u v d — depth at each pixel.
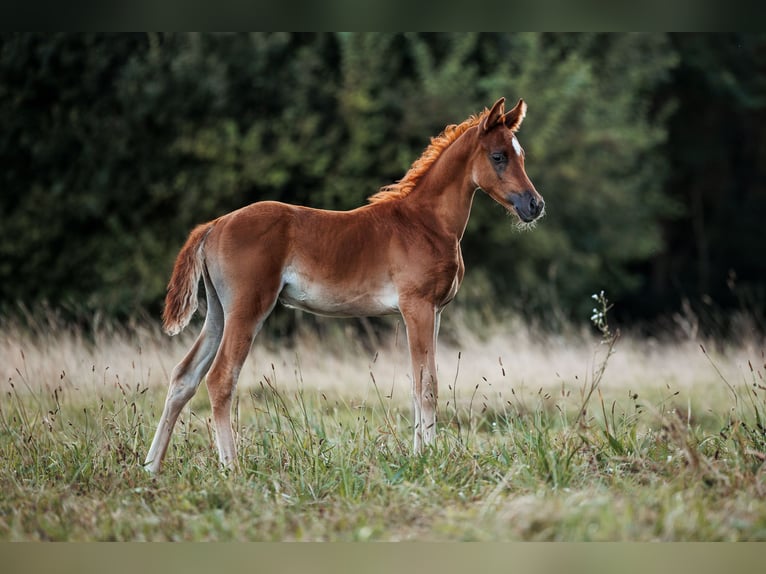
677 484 6.62
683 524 5.94
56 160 20.36
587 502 6.29
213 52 20.23
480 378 12.11
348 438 8.34
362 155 20.17
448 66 21.12
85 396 10.62
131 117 19.81
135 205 20.23
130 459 7.76
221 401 7.80
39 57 20.28
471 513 6.32
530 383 11.79
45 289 20.17
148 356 12.05
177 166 20.14
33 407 10.19
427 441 8.06
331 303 8.38
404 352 14.02
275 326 19.50
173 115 19.91
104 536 6.27
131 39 20.67
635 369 12.97
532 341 14.77
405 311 8.41
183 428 8.92
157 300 19.84
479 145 8.55
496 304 20.67
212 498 6.86
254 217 8.05
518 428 8.41
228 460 7.68
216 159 19.69
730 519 6.00
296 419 8.96
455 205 8.65
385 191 8.82
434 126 20.73
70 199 19.98
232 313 7.93
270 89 20.30
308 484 7.11
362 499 6.86
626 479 6.96
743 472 6.88
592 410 10.59
